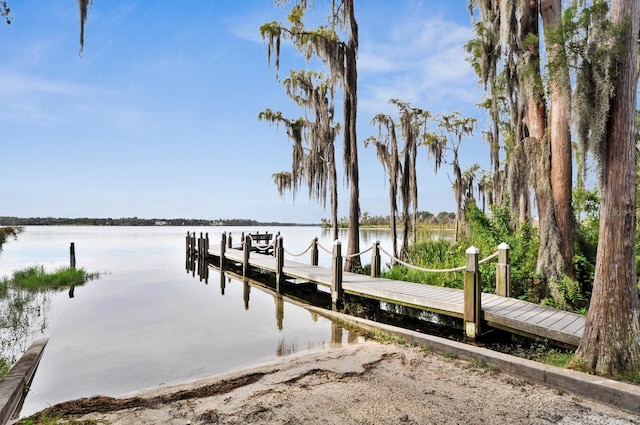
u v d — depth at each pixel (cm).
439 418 356
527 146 895
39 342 647
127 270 1847
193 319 895
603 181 430
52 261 2206
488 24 1100
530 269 884
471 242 1241
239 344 689
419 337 591
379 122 1680
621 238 419
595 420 349
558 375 415
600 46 437
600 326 425
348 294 1012
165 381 518
